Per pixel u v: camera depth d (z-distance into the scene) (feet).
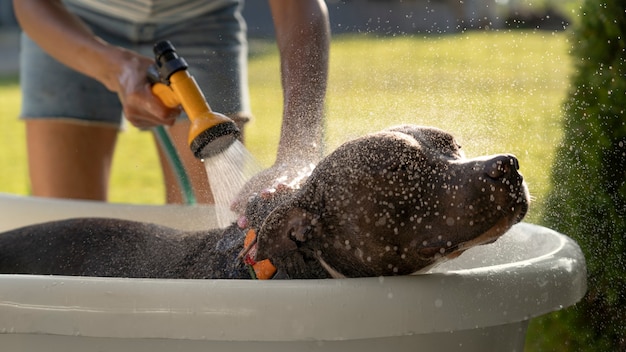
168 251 8.44
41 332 6.13
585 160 10.22
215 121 8.16
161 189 22.44
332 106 9.42
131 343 6.27
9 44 57.93
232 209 8.07
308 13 9.53
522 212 6.64
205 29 12.45
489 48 19.34
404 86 11.08
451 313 6.31
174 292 6.05
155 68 9.07
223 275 7.79
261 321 6.00
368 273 7.09
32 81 12.64
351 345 6.34
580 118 10.39
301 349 6.26
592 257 10.03
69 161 12.72
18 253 9.05
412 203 6.73
